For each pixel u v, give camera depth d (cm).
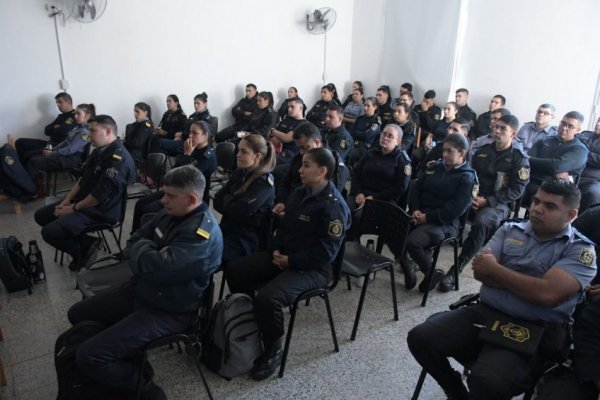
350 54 727
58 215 272
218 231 167
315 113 645
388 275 290
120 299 176
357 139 515
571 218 153
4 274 252
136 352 155
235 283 211
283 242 211
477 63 547
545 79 482
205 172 345
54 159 438
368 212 251
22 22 478
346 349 212
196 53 588
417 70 625
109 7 519
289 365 200
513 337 146
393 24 646
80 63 518
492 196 302
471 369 149
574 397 133
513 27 502
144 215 273
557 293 143
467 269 301
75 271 287
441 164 281
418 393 173
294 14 650
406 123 461
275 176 378
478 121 530
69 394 152
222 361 186
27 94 498
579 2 440
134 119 566
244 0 604
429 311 247
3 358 202
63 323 231
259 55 638
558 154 354
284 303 184
